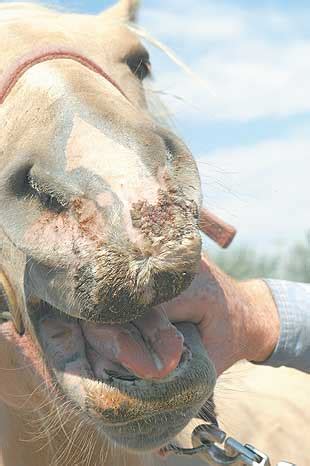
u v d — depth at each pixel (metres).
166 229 1.36
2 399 2.01
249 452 1.92
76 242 1.40
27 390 1.89
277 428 2.94
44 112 1.57
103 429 1.58
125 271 1.34
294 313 2.17
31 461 2.13
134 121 1.52
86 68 1.79
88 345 1.57
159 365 1.47
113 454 2.11
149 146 1.46
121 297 1.36
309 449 2.91
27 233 1.47
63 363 1.57
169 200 1.40
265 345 2.11
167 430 1.54
